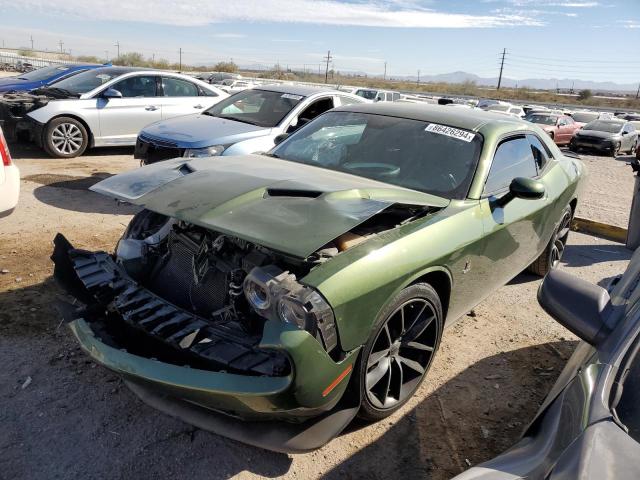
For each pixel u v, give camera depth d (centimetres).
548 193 434
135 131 991
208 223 249
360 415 278
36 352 329
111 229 559
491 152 371
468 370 351
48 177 779
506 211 361
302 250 223
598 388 182
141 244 311
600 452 153
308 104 748
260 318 255
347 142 398
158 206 271
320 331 224
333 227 243
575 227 728
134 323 267
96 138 955
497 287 398
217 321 264
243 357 236
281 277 234
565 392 198
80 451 255
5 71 4025
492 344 389
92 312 288
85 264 313
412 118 407
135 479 242
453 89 8706
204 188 286
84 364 322
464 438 286
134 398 297
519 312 447
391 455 270
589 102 8181
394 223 301
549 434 180
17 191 445
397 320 279
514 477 162
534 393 331
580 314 214
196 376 226
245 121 729
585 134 2050
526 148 434
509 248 378
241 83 3064
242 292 256
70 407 285
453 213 317
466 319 427
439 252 288
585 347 238
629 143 2108
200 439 271
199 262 282
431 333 309
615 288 269
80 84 1003
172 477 246
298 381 216
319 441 240
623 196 1034
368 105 452
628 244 575
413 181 351
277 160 390
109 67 1065
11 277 421
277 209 262
